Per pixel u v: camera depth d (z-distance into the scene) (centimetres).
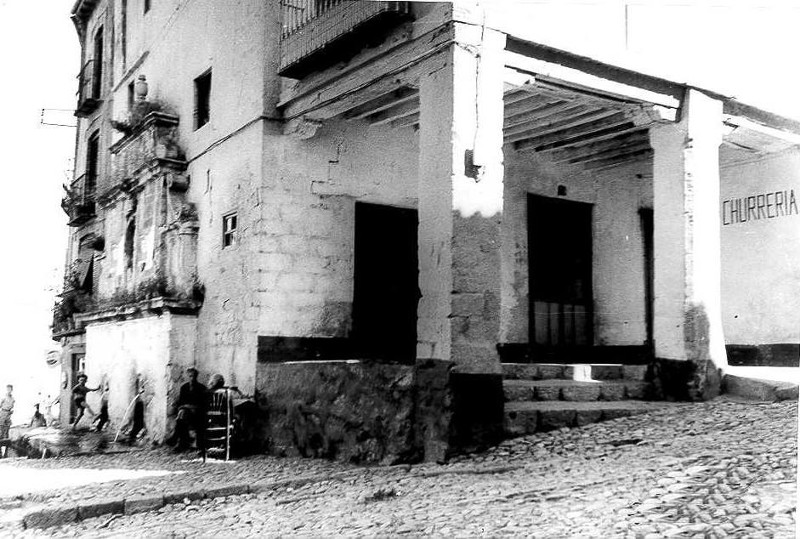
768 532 388
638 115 936
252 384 1008
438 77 766
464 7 751
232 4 1149
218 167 1162
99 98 1983
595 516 457
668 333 912
